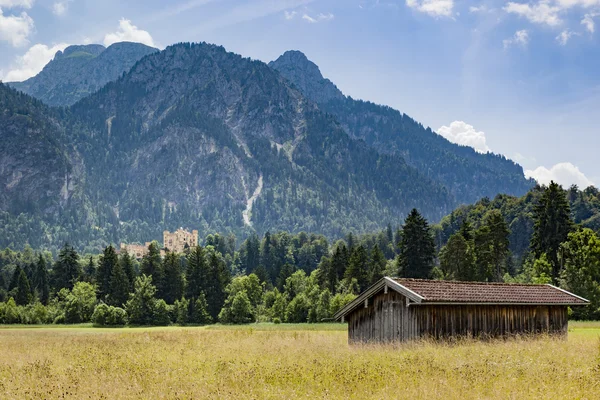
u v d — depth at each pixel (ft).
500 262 318.24
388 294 99.45
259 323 334.24
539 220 282.56
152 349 99.55
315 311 302.25
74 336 186.91
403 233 315.37
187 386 56.59
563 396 50.19
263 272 534.78
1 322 356.59
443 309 97.14
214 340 117.60
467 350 81.25
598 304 228.63
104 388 56.49
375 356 76.07
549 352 78.89
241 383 58.18
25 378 64.95
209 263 433.89
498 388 53.21
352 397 51.72
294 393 52.54
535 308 109.70
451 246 306.96
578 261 241.76
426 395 50.37
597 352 78.69
